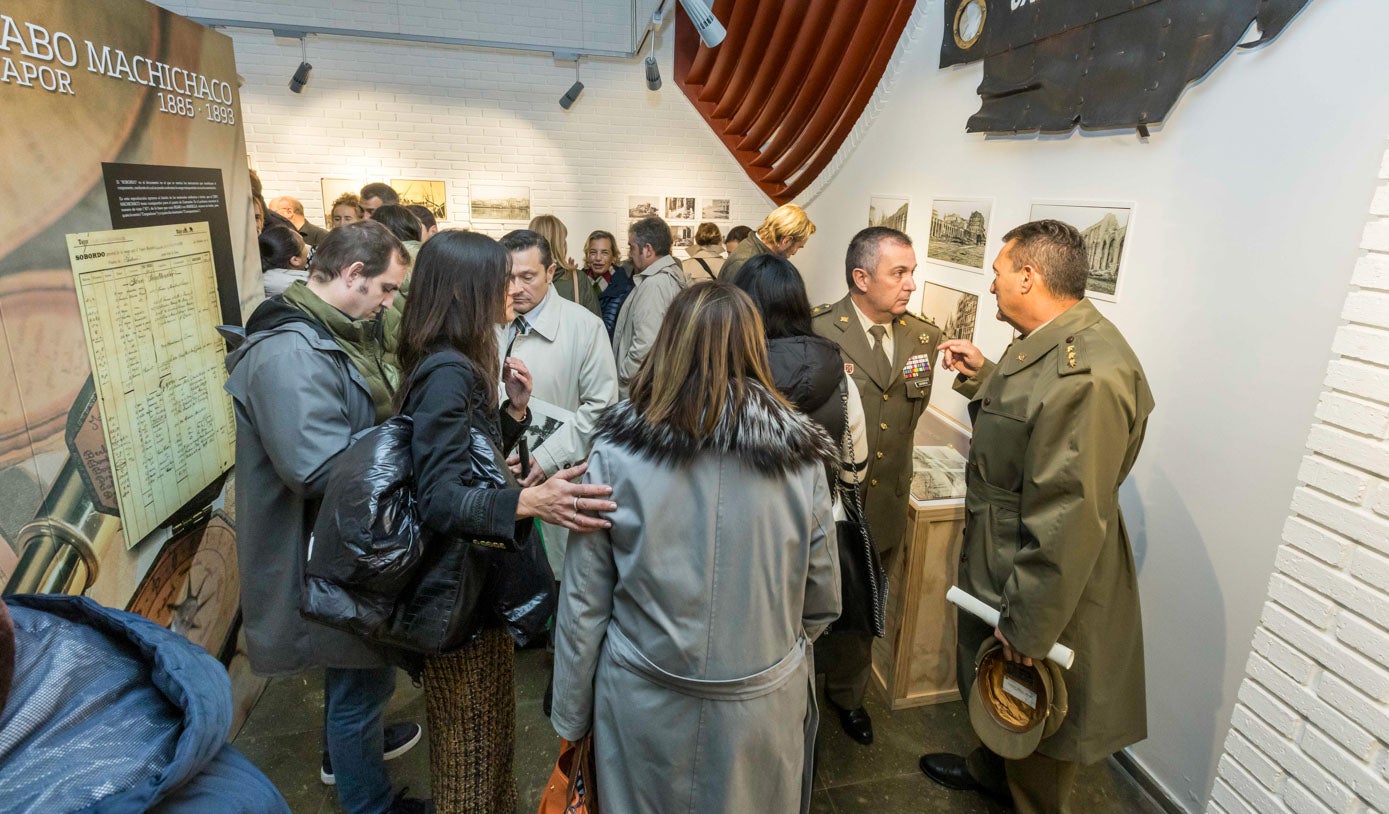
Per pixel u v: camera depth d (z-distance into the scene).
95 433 1.57
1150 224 2.02
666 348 1.19
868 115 4.10
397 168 6.11
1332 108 1.50
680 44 6.16
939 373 3.26
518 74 6.11
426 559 1.32
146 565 1.78
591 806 1.38
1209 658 1.85
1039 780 1.80
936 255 3.32
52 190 1.43
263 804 0.58
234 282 2.29
